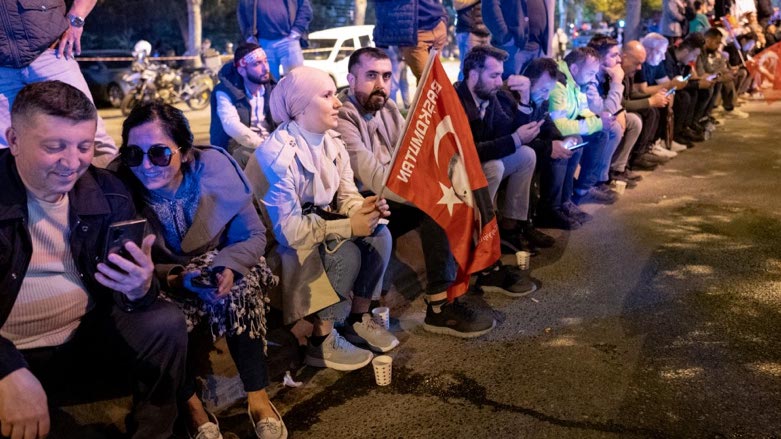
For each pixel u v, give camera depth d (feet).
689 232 18.45
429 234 12.27
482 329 12.38
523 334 12.49
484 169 15.17
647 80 26.43
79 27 11.03
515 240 16.90
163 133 7.88
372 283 11.81
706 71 33.12
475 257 11.87
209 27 90.99
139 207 8.50
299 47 23.81
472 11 26.04
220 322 8.93
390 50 29.96
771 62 47.24
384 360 10.74
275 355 11.28
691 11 40.73
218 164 8.71
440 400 10.28
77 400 8.28
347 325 12.03
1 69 10.32
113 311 7.77
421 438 9.32
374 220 10.70
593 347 11.89
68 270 7.58
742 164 26.81
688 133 31.07
